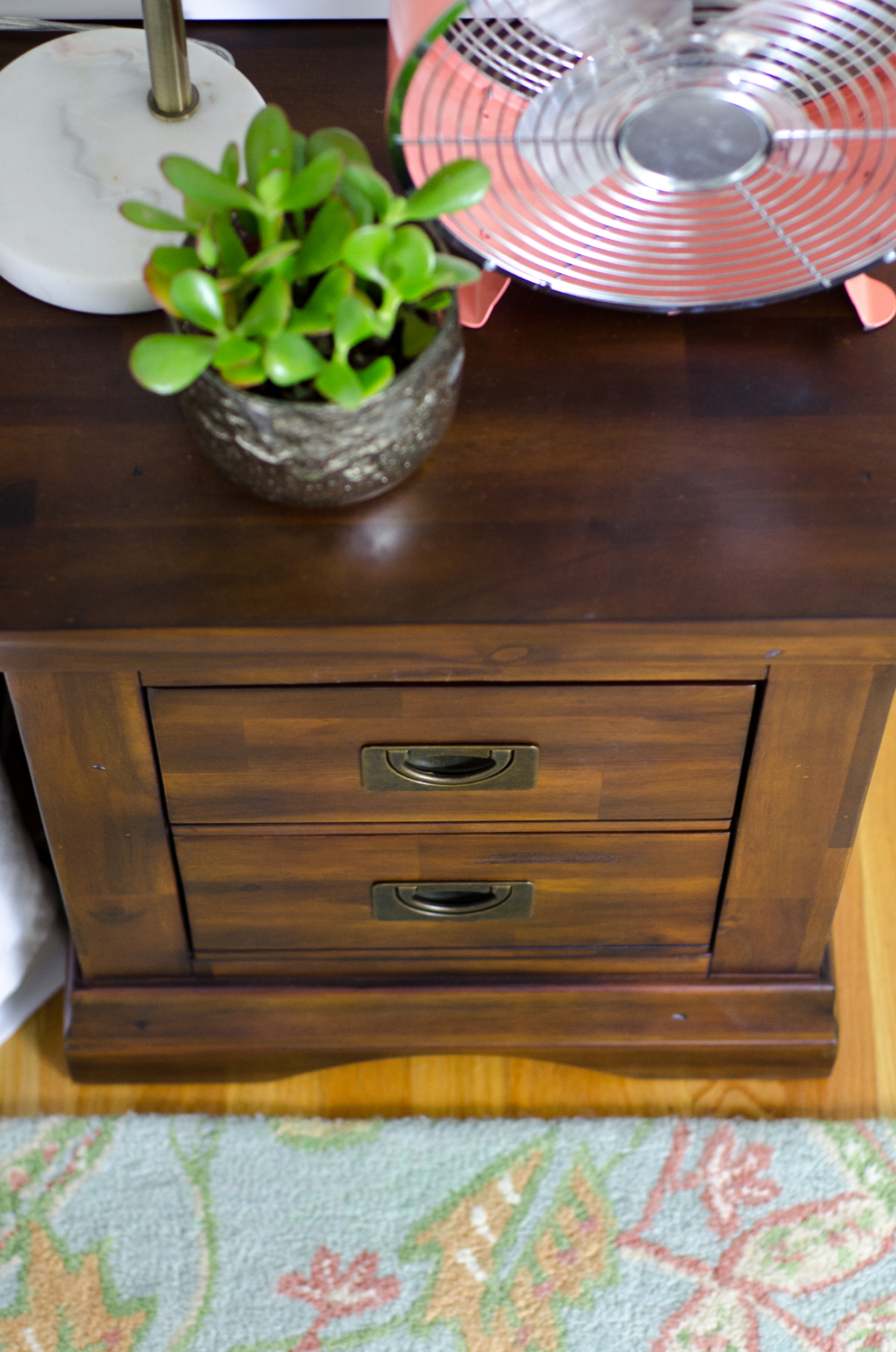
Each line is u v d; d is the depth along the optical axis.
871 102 0.85
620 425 0.89
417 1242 1.14
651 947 1.13
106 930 1.09
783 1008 1.15
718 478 0.87
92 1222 1.14
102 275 0.91
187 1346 1.09
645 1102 1.22
